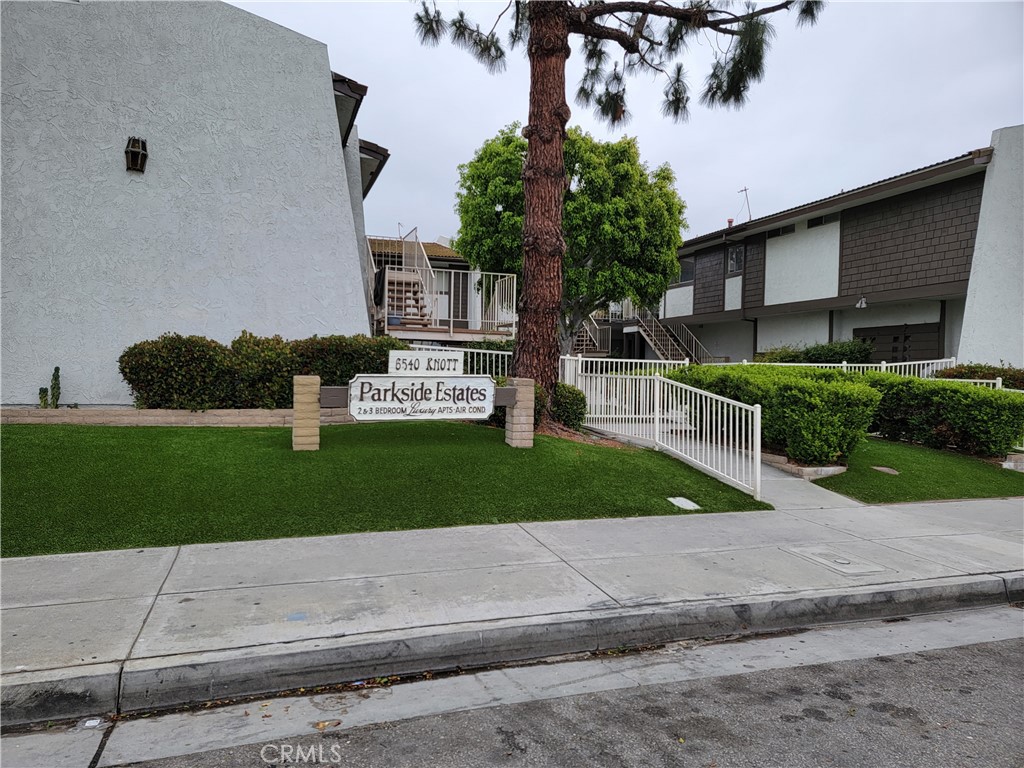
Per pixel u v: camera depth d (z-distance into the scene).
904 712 3.51
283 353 9.83
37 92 9.61
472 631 4.07
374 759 2.99
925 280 17.77
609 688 3.76
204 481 6.87
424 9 11.23
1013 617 5.11
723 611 4.64
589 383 12.13
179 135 10.40
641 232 19.72
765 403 10.41
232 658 3.62
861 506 8.21
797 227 22.06
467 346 15.58
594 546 5.98
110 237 9.99
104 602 4.39
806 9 10.42
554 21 10.48
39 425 8.43
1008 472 10.42
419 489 7.16
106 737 3.17
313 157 11.34
